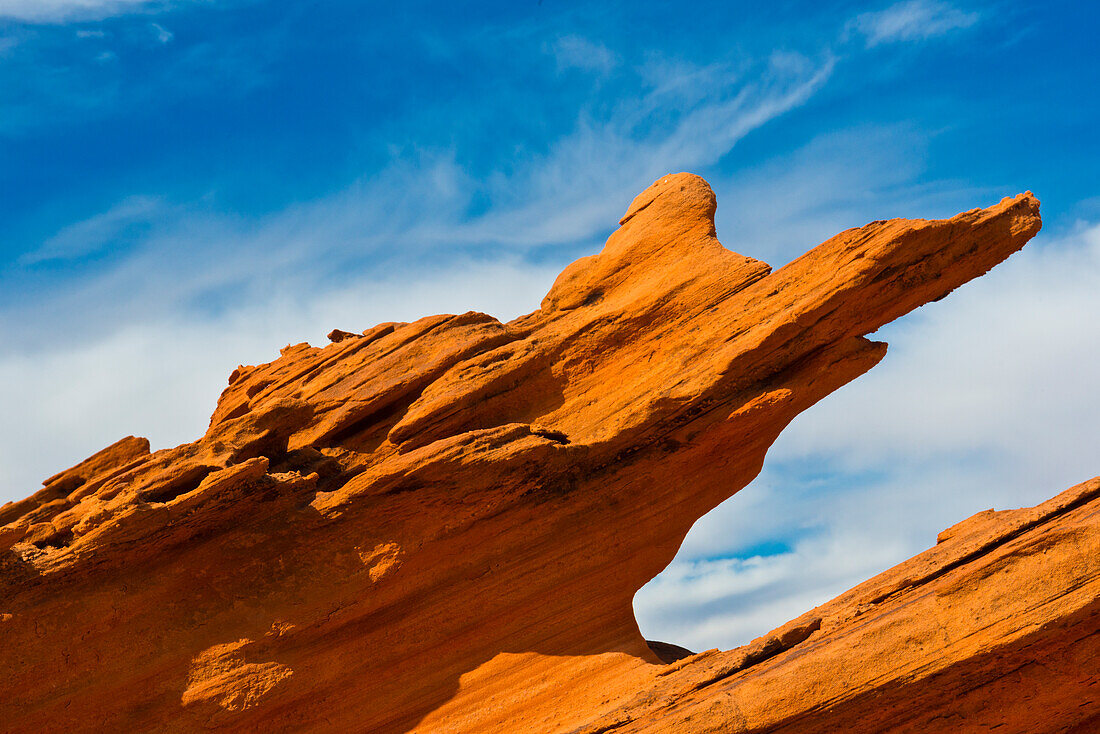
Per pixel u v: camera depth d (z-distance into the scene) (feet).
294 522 65.72
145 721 62.03
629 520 69.82
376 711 65.05
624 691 64.54
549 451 66.44
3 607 61.21
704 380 67.26
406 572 66.33
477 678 66.28
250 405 76.84
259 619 64.44
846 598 61.46
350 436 72.02
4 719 60.54
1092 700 53.62
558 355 73.15
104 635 62.80
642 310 72.64
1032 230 65.46
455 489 65.87
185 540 64.59
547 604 68.28
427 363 73.20
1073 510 55.62
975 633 52.90
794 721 54.60
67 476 70.18
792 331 66.03
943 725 54.49
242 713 62.49
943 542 63.72
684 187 77.97
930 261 65.51
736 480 72.49
